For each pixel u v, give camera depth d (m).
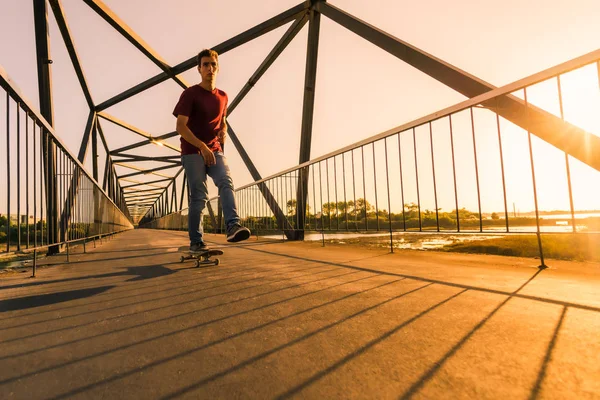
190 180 3.01
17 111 2.42
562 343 0.97
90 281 2.23
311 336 1.07
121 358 0.92
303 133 7.16
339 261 3.06
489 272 2.29
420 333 1.08
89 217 5.79
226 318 1.29
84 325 1.24
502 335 1.05
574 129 2.77
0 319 1.34
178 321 1.27
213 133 3.10
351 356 0.90
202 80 3.04
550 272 2.26
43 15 5.05
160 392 0.72
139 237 10.98
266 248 4.90
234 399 0.68
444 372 0.79
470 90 4.03
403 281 2.00
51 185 3.48
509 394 0.69
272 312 1.37
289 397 0.69
